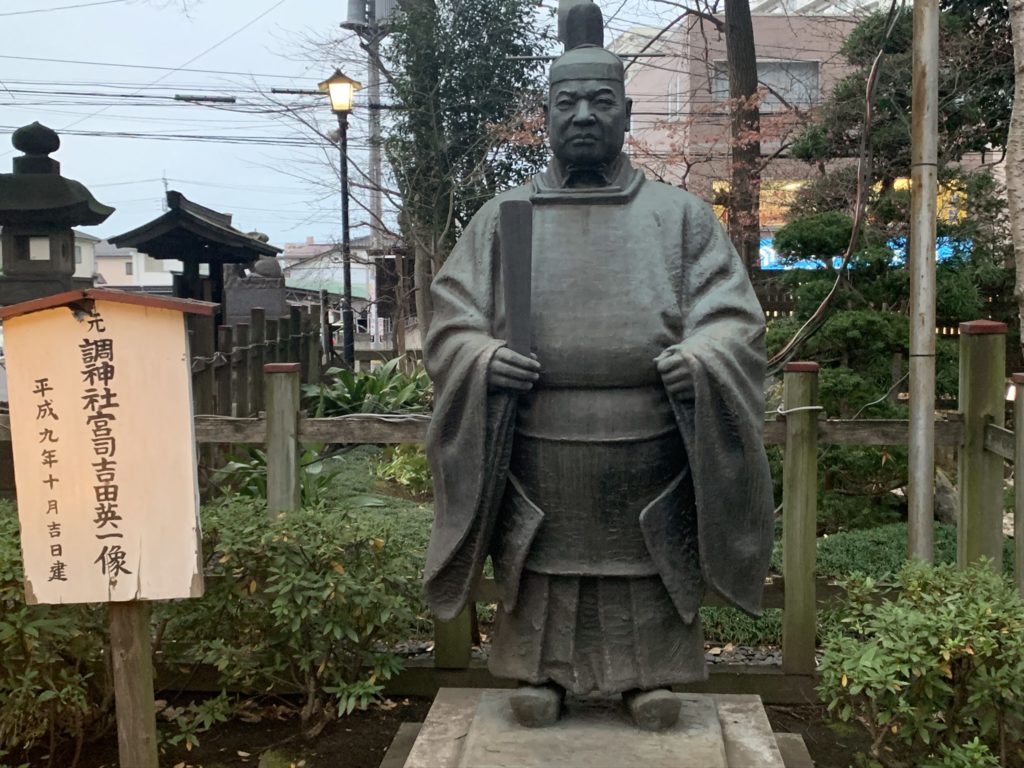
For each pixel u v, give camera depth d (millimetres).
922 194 4402
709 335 2801
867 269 7500
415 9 14992
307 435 4289
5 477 6145
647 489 2857
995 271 9242
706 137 12297
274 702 4234
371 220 23766
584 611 2961
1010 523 7262
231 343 8000
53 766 3654
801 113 11859
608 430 2820
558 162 3012
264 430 4312
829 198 10492
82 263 32188
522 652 2986
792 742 3363
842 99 10312
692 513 2922
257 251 11125
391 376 11062
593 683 2955
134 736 2895
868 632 3232
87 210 8852
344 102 14656
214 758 3766
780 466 6527
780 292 11195
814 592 4172
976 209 9812
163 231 10109
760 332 2891
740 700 3318
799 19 16359
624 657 2936
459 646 4258
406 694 4289
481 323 2939
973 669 2979
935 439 4332
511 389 2779
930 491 4305
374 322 30422
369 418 4273
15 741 3588
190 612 3805
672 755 2789
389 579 3754
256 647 3943
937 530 5949
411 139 15359
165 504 2791
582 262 2867
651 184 3074
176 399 2797
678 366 2711
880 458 6543
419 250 15883
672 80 17641
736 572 2885
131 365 2764
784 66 15234
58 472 2770
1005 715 2990
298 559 3645
